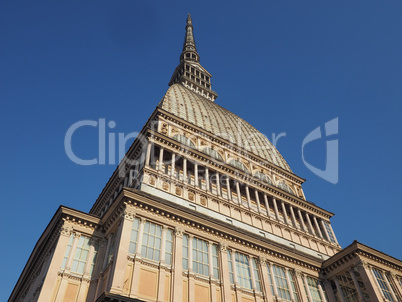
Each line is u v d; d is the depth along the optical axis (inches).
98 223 1247.5
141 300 957.2
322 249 1818.4
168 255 1148.5
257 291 1277.1
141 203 1195.9
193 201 1491.1
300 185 2271.2
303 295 1403.8
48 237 1263.5
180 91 2581.2
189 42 4222.4
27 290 1492.4
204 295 1125.7
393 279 1536.7
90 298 1053.2
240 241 1382.9
